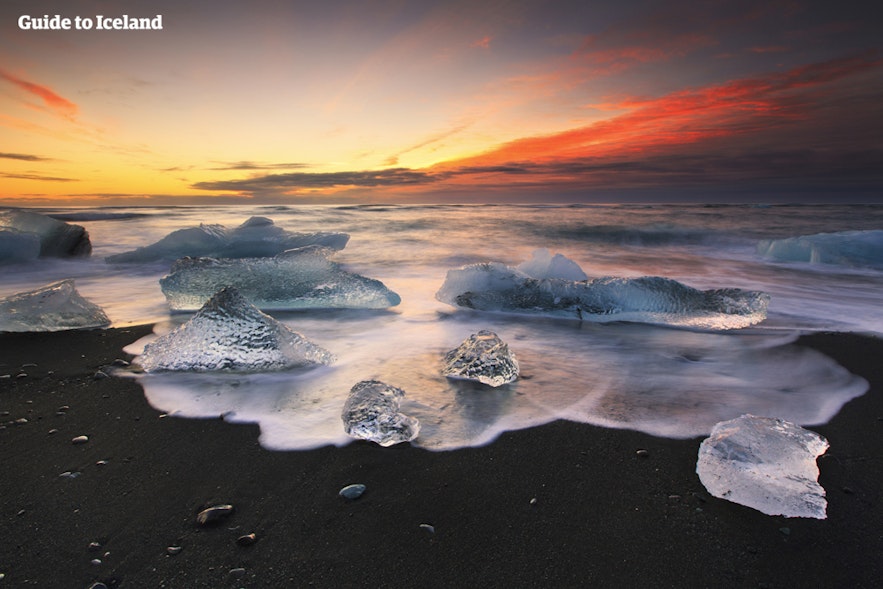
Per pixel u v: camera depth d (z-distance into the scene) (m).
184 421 2.38
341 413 2.43
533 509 1.73
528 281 4.75
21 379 2.89
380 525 1.65
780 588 1.39
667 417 2.43
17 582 1.40
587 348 3.54
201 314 3.10
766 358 3.29
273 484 1.88
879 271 7.13
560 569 1.46
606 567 1.46
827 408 2.51
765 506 1.70
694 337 3.79
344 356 3.32
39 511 1.71
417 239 11.05
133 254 7.43
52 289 4.01
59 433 2.27
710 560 1.49
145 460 2.04
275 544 1.56
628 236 11.33
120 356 3.28
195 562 1.48
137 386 2.79
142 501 1.77
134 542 1.56
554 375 2.99
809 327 4.05
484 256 8.62
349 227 13.62
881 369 3.05
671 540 1.57
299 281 4.80
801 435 2.05
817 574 1.44
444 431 2.29
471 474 1.95
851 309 4.74
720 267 7.63
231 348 3.00
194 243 7.87
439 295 4.99
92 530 1.62
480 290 4.79
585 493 1.82
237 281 4.69
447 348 3.52
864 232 8.05
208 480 1.90
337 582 1.41
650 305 4.32
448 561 1.49
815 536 1.58
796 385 2.82
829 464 2.01
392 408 2.34
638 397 2.67
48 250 7.36
